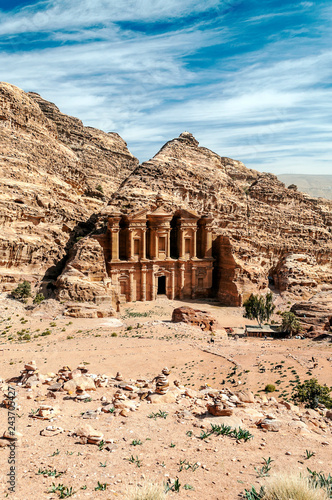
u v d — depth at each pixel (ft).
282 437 67.97
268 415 77.51
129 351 202.49
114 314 305.73
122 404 79.51
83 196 510.58
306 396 125.18
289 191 521.24
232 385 156.66
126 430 69.46
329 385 145.59
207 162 482.69
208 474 54.13
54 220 387.96
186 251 395.75
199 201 439.22
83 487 50.34
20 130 419.54
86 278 323.37
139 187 412.16
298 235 482.69
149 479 52.60
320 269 460.96
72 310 292.81
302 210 513.45
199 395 91.50
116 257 365.20
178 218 394.93
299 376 159.84
